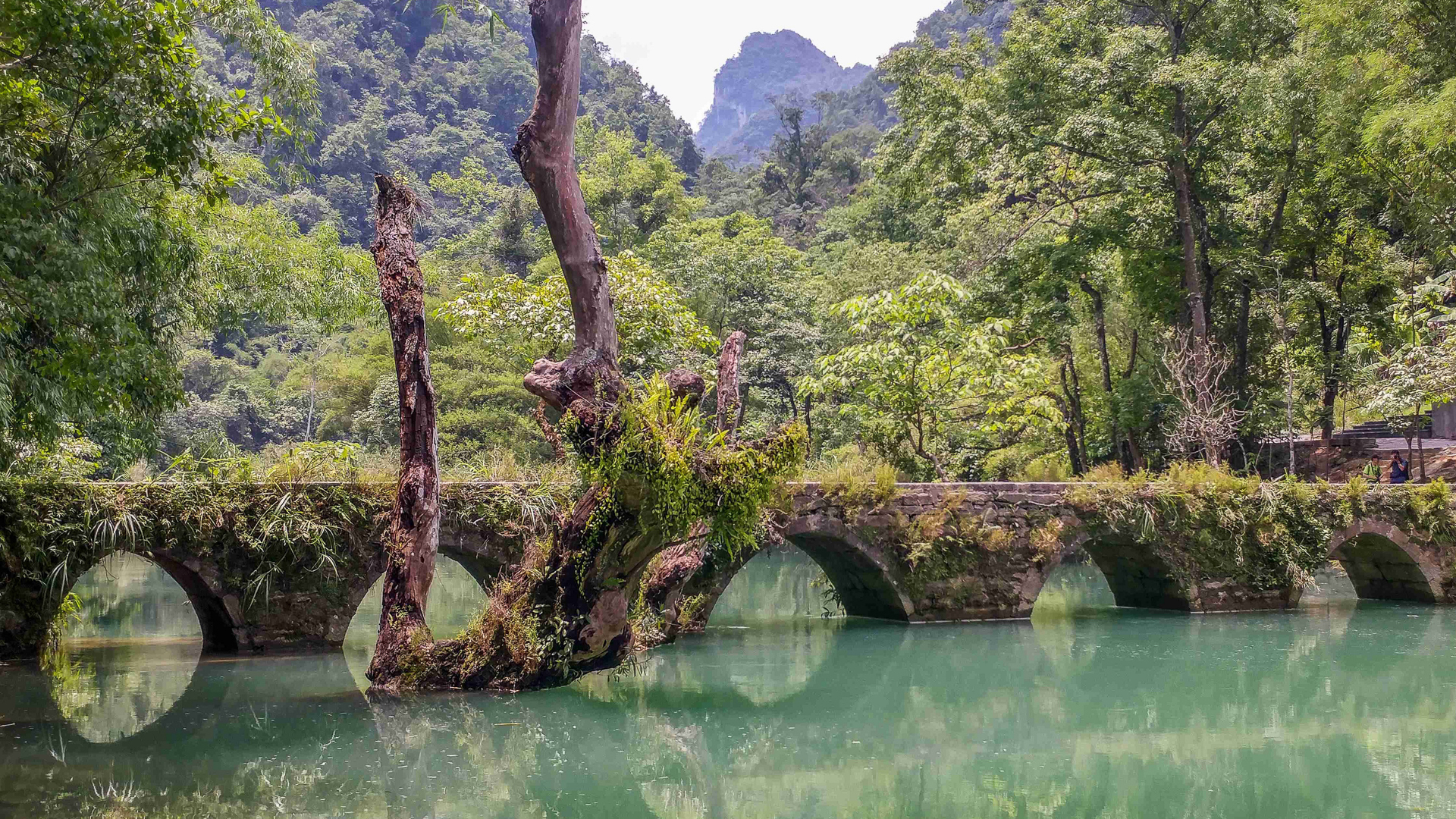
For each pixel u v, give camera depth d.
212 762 6.25
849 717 7.96
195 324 13.60
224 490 9.36
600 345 7.60
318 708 7.64
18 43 6.97
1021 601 13.04
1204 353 19.58
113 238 8.15
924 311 16.39
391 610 8.30
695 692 8.80
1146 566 14.50
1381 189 20.97
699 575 11.91
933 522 12.61
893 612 12.96
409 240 8.25
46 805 5.36
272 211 15.45
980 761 6.67
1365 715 8.06
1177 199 20.56
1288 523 14.48
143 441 10.66
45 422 7.35
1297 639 11.79
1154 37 20.78
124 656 9.80
